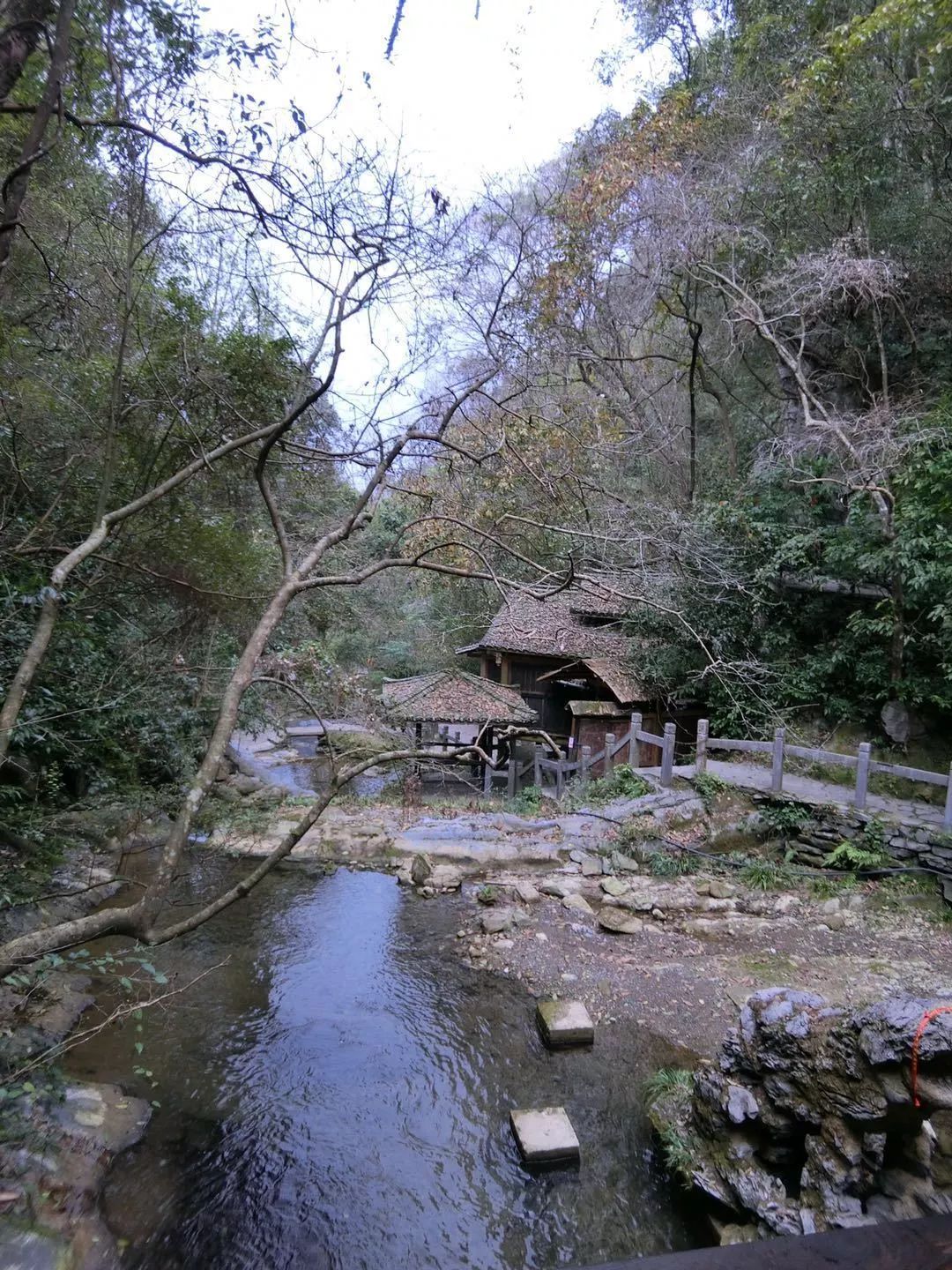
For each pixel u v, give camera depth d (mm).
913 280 10875
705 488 13039
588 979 6203
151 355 4848
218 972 6020
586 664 12844
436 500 7332
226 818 7496
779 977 6188
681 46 13078
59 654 4945
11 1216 3170
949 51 9352
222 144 3559
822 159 11266
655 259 11172
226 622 6527
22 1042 4328
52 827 5090
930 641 9617
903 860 7879
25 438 4531
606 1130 4434
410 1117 4512
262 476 3646
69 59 3268
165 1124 4277
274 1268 3430
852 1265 939
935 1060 2943
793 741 10664
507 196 6566
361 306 3752
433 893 7816
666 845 8719
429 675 13125
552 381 8578
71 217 4457
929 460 8891
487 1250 3607
